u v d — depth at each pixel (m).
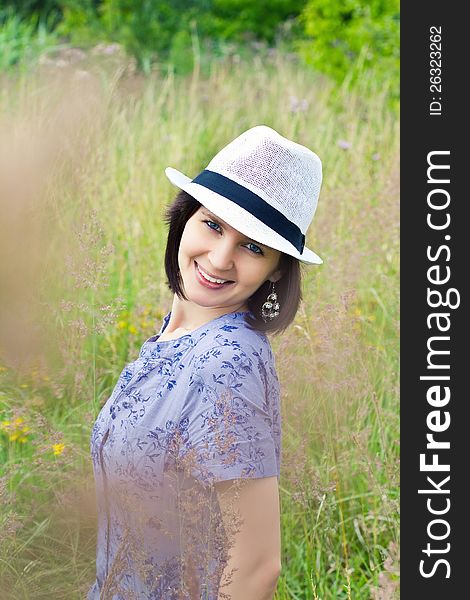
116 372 2.88
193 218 1.53
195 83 5.75
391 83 6.48
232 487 1.37
